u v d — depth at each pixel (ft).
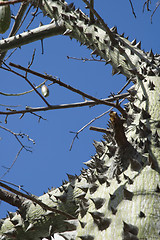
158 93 12.16
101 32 16.37
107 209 8.97
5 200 14.28
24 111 12.73
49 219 13.56
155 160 9.48
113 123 9.74
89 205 9.73
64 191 13.24
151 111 11.34
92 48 16.83
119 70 15.19
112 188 9.42
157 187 8.77
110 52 15.56
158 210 8.35
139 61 14.40
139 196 8.74
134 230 8.07
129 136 10.68
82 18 17.39
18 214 14.35
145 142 9.95
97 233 8.66
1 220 14.98
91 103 13.14
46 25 18.10
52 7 18.28
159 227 8.01
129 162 9.73
